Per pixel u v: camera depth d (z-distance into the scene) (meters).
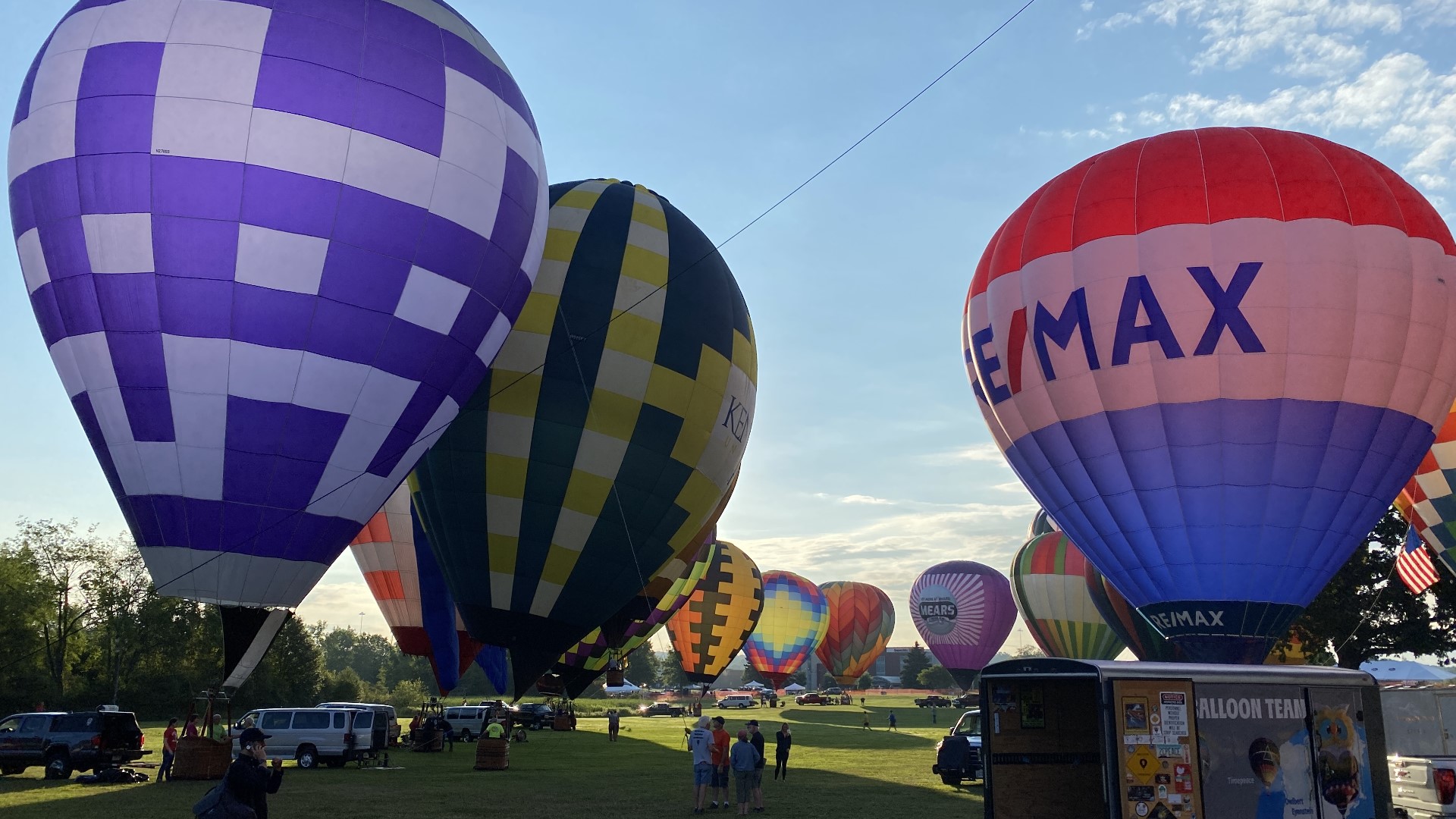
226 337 18.02
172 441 18.17
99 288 18.05
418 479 26.14
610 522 25.53
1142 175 25.33
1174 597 24.73
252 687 68.12
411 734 36.84
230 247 17.94
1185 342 23.70
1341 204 23.88
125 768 24.84
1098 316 24.66
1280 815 12.86
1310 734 13.28
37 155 18.56
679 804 19.80
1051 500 26.98
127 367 18.06
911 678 182.38
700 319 26.81
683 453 26.28
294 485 18.81
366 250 18.75
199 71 18.23
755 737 19.31
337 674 85.75
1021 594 58.34
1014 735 14.30
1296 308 23.34
